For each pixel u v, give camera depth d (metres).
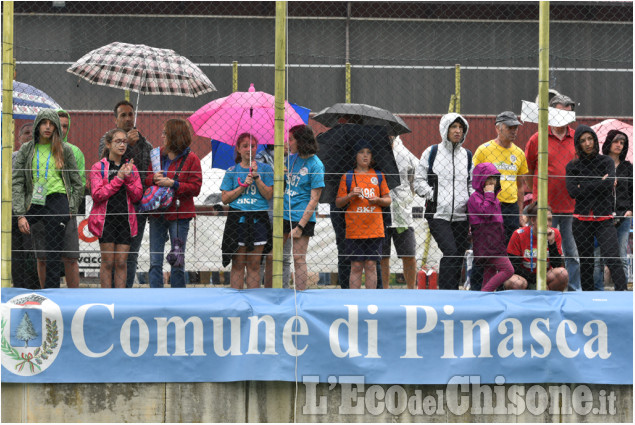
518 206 27.33
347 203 24.95
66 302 23.20
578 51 42.50
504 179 26.66
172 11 42.03
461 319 23.50
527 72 42.97
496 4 42.84
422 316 23.42
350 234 24.89
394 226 27.23
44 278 25.72
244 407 23.30
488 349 23.45
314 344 23.25
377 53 43.34
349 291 23.86
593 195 25.97
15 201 24.67
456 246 25.56
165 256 25.77
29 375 22.97
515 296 23.91
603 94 42.44
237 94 26.81
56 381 22.97
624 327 23.64
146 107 41.91
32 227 25.61
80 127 37.34
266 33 42.84
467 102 42.69
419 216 27.86
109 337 23.11
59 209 24.88
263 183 24.78
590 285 26.14
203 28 42.44
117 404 23.11
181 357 23.17
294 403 23.31
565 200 27.42
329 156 25.58
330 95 42.84
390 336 23.38
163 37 42.00
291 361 23.22
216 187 33.06
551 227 26.25
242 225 24.81
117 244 25.31
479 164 24.98
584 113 42.41
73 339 23.08
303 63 43.00
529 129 39.56
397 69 42.66
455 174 25.58
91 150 37.41
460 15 43.38
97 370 23.05
